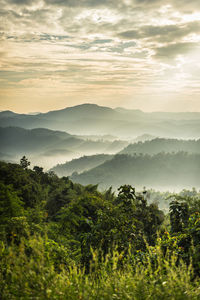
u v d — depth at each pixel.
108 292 2.50
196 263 2.95
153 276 2.78
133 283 2.56
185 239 3.52
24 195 19.95
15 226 3.72
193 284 2.69
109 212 4.76
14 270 2.54
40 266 2.54
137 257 3.46
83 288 2.54
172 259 2.77
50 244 3.80
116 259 2.93
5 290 2.43
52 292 2.40
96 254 3.03
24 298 2.28
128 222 4.72
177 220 4.54
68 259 3.70
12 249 2.75
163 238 3.97
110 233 4.19
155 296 2.41
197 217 3.96
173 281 2.50
